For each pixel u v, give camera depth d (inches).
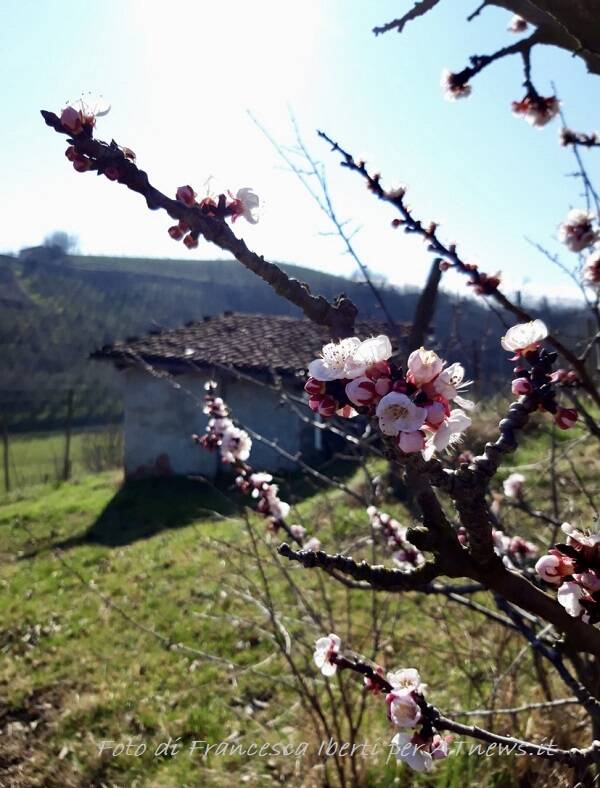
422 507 42.9
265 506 119.6
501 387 155.0
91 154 43.6
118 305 1322.6
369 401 37.4
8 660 219.5
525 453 263.7
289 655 138.3
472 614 151.1
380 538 137.1
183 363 537.3
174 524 391.5
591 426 88.4
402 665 156.0
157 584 269.9
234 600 231.8
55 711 186.2
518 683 140.0
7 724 182.9
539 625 105.0
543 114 104.4
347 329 48.1
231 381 533.6
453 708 139.6
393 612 191.6
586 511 143.8
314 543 120.7
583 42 71.9
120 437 885.8
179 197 45.0
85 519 428.5
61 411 1115.9
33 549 362.9
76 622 243.4
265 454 522.0
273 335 618.5
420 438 35.3
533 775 117.1
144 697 186.4
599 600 43.4
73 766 160.2
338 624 173.0
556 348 85.4
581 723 116.3
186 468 536.4
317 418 503.8
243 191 47.1
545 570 45.1
